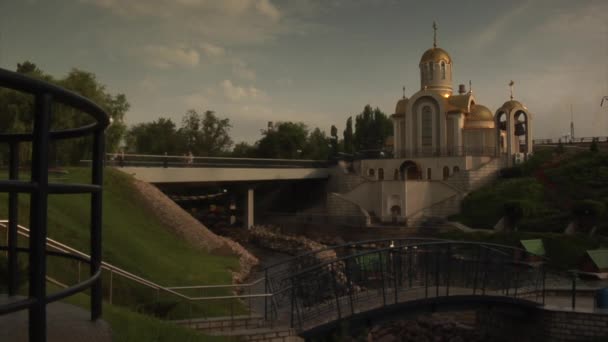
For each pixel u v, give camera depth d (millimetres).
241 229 65562
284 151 101250
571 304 27422
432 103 77125
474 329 30016
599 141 86500
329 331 19422
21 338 5336
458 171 69562
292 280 20375
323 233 65250
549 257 45469
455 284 27250
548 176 62500
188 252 36406
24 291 10578
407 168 75375
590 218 49656
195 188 86062
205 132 109312
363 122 125125
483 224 57750
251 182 66188
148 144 108562
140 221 37656
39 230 3754
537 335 26438
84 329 5715
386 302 21891
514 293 27484
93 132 5129
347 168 79562
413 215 63875
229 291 28250
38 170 3725
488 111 78938
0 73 3234
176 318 20781
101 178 5168
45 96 3707
